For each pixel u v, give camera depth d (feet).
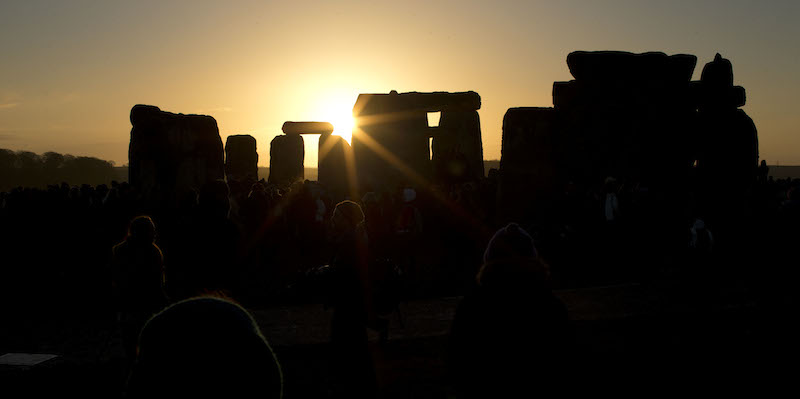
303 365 25.86
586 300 35.37
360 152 78.59
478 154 91.61
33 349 28.96
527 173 58.90
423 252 56.03
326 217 55.88
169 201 56.29
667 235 50.29
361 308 20.76
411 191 46.68
